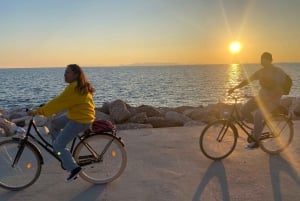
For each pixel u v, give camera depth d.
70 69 4.80
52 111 4.77
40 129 8.08
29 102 43.59
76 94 4.78
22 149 5.08
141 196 4.80
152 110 13.34
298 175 5.53
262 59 6.33
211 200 4.64
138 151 6.95
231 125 6.35
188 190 4.98
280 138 6.71
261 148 6.64
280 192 4.88
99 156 5.22
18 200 4.75
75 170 4.94
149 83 84.88
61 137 4.90
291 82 6.42
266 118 6.40
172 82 88.81
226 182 5.26
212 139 6.30
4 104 41.41
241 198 4.70
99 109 13.80
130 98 46.28
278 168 5.87
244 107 6.50
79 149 5.16
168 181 5.32
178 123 11.27
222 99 42.03
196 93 51.97
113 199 4.73
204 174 5.60
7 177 5.12
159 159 6.42
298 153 6.74
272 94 6.36
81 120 4.85
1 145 5.11
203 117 12.88
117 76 149.12
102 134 5.22
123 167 5.30
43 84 90.50
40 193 4.98
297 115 12.24
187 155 6.65
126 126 9.98
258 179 5.36
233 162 6.20
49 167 6.08
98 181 5.25
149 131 8.74
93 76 151.50
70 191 5.04
